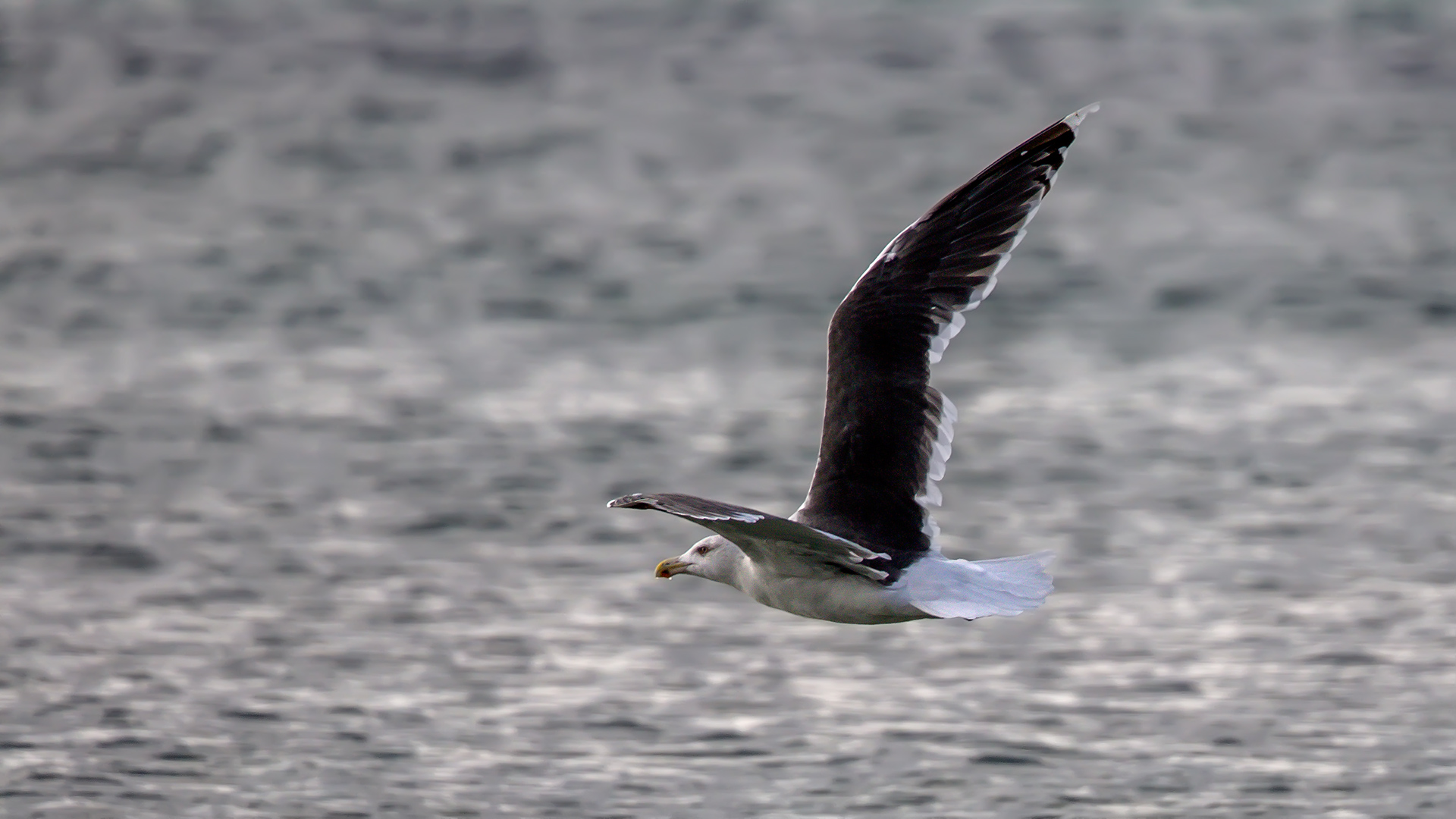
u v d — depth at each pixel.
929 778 10.69
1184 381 21.55
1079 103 41.16
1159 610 13.82
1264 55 45.09
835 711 11.80
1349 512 16.36
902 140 38.12
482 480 17.45
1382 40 46.22
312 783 10.66
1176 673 12.46
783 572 7.91
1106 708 11.81
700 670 12.64
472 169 35.41
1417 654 12.73
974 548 15.50
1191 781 10.60
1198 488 17.19
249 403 20.25
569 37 46.91
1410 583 14.35
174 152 36.38
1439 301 25.62
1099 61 44.81
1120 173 35.62
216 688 12.24
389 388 21.03
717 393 21.03
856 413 8.42
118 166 35.19
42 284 26.19
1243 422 19.66
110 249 28.53
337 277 27.09
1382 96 41.50
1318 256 28.67
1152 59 44.94
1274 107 40.72
